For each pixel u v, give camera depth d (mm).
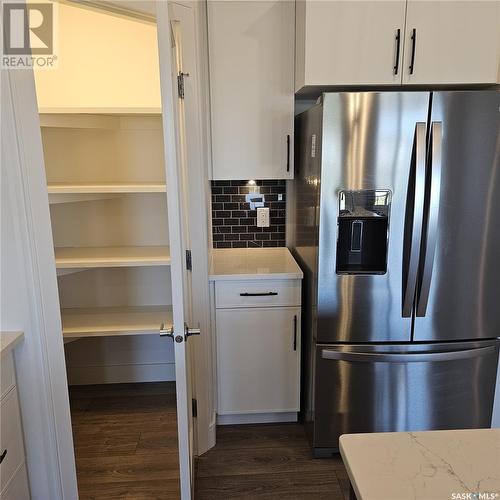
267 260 2486
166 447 2242
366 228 1941
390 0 1850
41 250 1496
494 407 2129
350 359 1979
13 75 1357
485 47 1907
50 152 2539
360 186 1840
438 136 1770
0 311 1500
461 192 1857
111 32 2451
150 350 2891
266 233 2812
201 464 2096
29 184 1440
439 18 1872
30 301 1504
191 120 1864
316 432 2104
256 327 2238
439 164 1786
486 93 1772
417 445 915
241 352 2264
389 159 1818
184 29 1780
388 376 2031
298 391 2334
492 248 1928
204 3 2080
